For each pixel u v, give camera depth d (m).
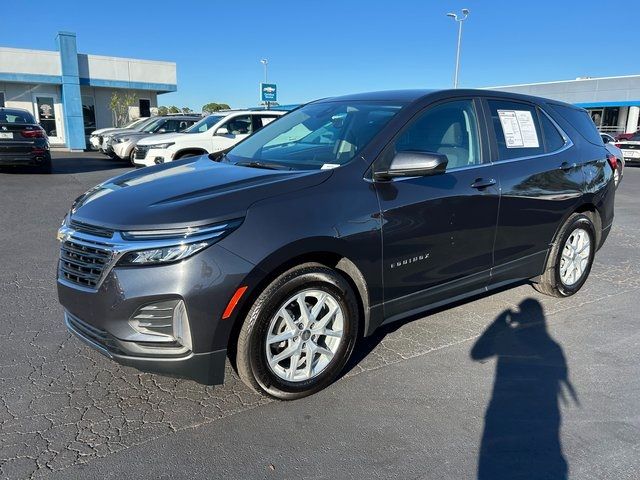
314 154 3.72
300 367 3.23
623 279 5.69
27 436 2.87
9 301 4.83
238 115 13.21
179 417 3.07
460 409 3.17
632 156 20.50
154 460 2.69
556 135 4.78
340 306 3.27
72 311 3.06
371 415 3.10
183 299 2.74
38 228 7.84
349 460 2.70
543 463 2.69
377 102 4.04
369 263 3.33
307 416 3.08
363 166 3.39
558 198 4.56
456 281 3.93
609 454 2.76
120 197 3.17
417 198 3.53
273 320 3.02
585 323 4.45
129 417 3.06
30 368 3.61
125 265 2.77
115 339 2.84
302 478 2.57
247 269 2.82
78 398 3.25
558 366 3.71
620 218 9.25
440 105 3.95
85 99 26.33
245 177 3.31
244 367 3.01
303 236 2.99
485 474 2.61
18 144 13.28
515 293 5.17
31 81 23.66
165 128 17.66
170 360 2.83
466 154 4.00
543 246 4.60
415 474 2.60
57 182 12.84
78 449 2.77
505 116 4.38
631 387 3.44
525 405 3.22
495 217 4.05
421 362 3.74
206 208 2.85
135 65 26.30
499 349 3.96
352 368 3.64
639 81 33.78
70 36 23.66
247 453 2.75
